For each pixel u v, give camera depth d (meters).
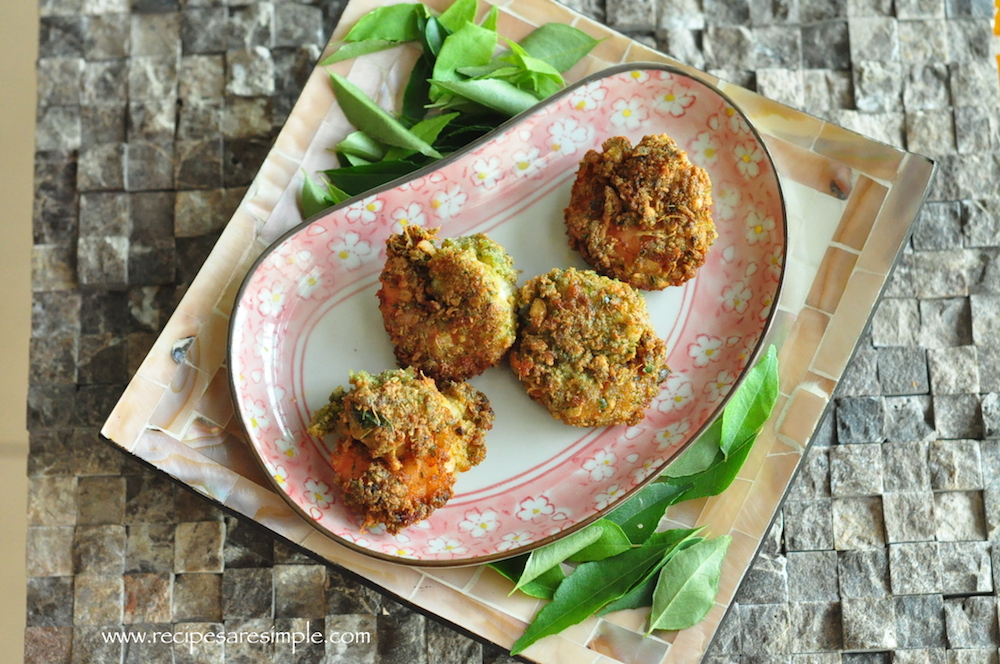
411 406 0.56
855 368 0.61
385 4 0.60
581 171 0.59
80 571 0.60
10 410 0.64
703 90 0.59
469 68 0.60
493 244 0.58
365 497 0.56
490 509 0.58
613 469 0.59
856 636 0.60
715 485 0.58
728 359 0.59
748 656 0.60
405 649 0.60
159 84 0.63
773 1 0.64
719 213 0.60
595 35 0.61
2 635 0.63
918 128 0.63
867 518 0.61
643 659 0.58
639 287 0.59
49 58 0.63
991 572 0.60
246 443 0.57
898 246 0.59
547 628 0.57
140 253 0.62
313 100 0.60
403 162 0.59
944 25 0.63
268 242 0.59
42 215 0.62
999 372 0.61
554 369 0.57
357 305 0.59
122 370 0.61
